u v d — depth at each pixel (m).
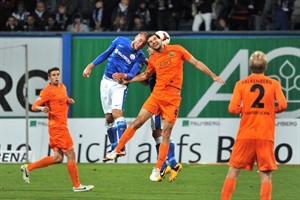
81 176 50.47
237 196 41.97
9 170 53.25
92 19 70.88
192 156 58.22
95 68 60.50
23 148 59.53
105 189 44.66
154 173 39.38
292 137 57.81
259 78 33.22
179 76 39.34
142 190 44.22
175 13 70.19
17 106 61.41
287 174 51.06
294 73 59.59
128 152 58.19
